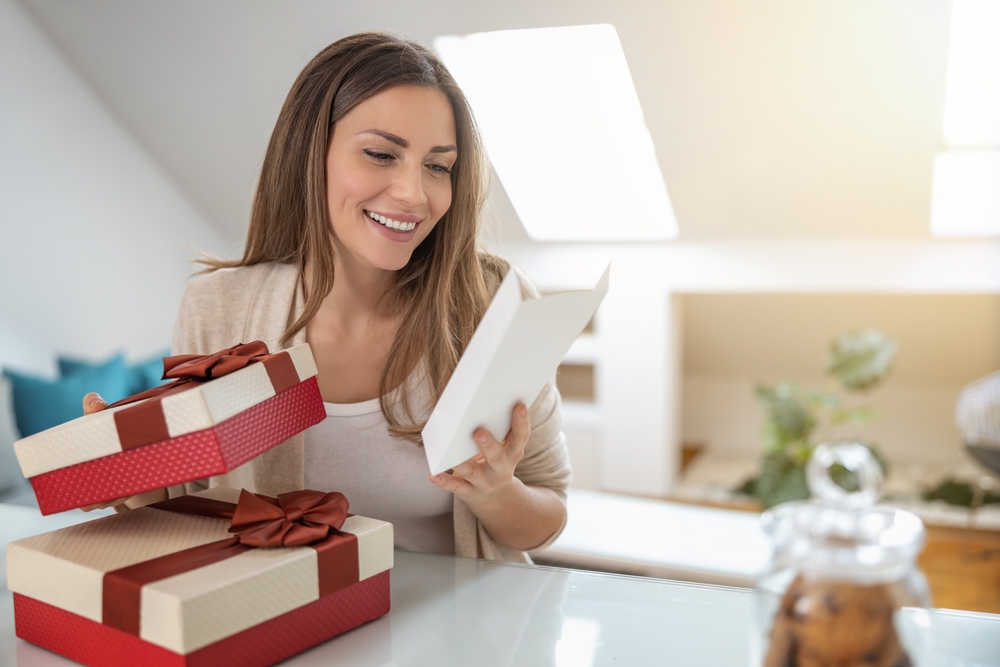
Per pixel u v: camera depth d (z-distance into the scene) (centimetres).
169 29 300
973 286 350
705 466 466
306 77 104
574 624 77
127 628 64
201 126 340
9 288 300
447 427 74
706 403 501
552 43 301
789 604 54
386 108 97
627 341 404
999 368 438
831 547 54
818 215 350
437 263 111
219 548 71
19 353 304
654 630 75
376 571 76
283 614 69
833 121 300
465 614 78
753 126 309
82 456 74
